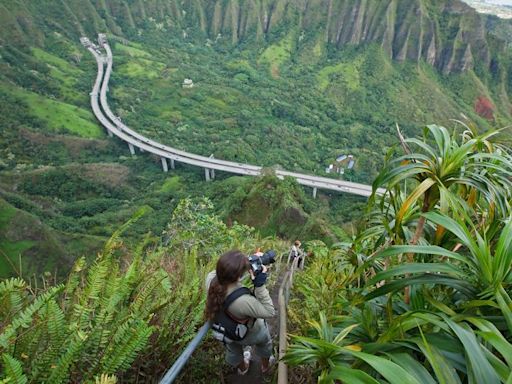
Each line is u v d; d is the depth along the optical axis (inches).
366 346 55.2
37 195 2445.9
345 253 150.9
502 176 81.4
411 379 38.6
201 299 110.3
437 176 68.0
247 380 112.7
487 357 42.8
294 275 264.7
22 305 73.5
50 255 1139.9
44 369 62.8
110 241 85.0
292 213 1216.8
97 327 72.6
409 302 74.3
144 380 87.4
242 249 274.4
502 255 51.8
